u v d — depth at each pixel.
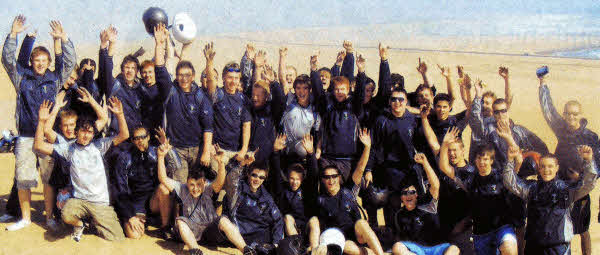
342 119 6.32
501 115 6.15
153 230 6.29
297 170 6.02
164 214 6.02
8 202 6.37
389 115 6.30
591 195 7.64
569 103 6.23
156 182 6.14
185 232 5.75
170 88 6.12
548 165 5.33
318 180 6.11
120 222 6.07
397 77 6.99
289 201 6.09
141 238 6.04
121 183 6.04
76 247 5.71
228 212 5.94
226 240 5.95
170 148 6.14
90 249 5.70
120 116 5.85
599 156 5.95
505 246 5.33
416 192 5.82
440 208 5.88
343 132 6.29
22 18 6.09
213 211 5.96
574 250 6.27
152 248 5.82
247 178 6.05
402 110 6.22
